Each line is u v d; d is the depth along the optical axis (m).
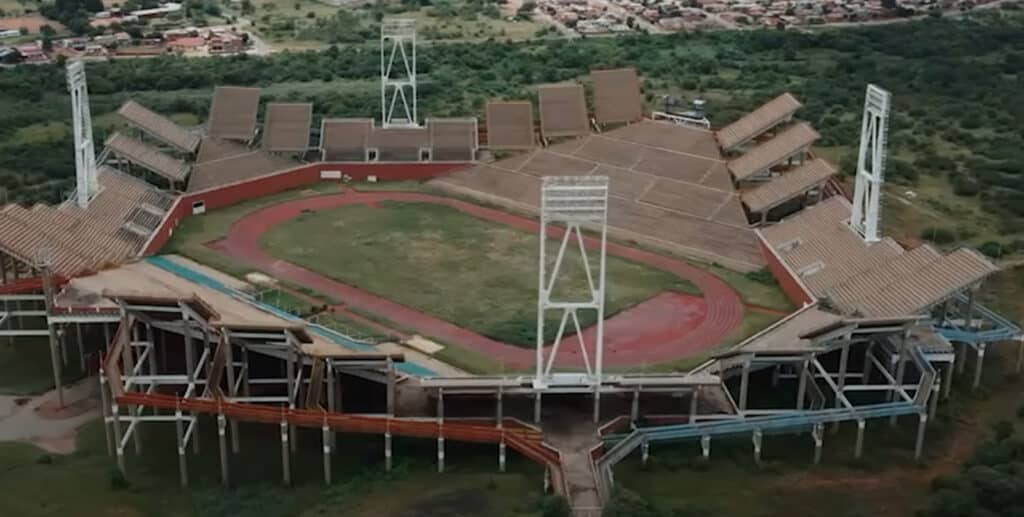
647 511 102.31
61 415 127.31
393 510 106.00
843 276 147.88
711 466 115.31
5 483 110.69
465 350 138.50
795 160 193.75
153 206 178.88
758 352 118.75
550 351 138.12
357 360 118.44
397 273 164.00
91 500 108.25
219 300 136.00
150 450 119.56
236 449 118.25
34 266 140.50
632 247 176.12
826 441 120.56
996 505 103.38
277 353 124.00
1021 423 124.62
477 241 177.88
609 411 121.56
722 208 182.75
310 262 168.00
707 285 161.50
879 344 130.88
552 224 185.12
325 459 112.19
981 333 132.00
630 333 144.88
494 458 116.81
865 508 107.56
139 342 128.50
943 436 121.94
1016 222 188.12
